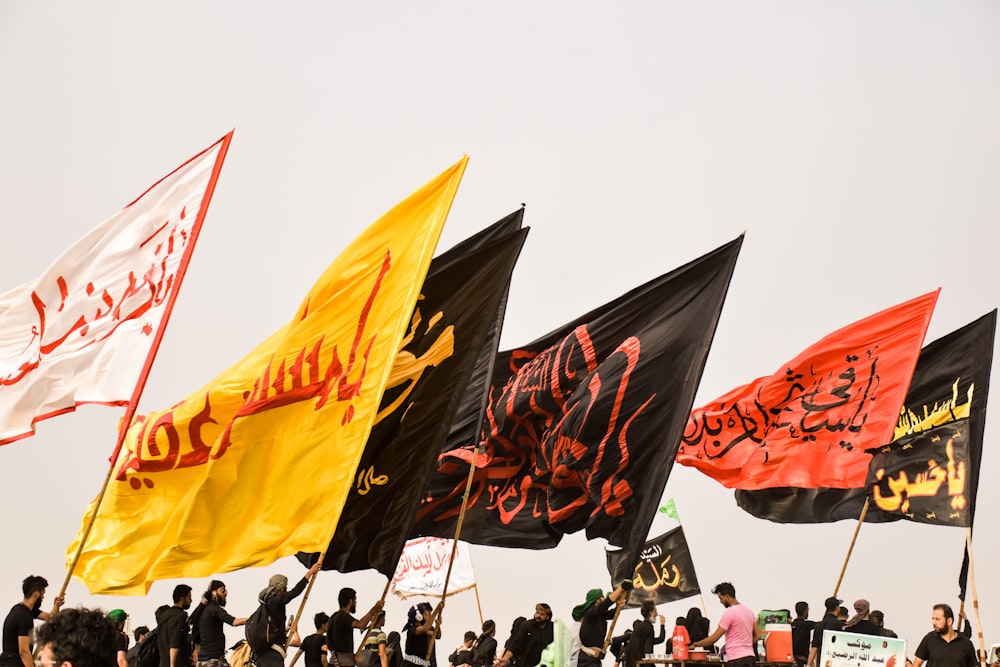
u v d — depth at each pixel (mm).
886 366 19875
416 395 12102
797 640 21812
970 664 17062
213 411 11945
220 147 12109
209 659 18938
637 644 22094
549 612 19891
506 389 15773
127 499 12195
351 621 18688
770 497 20859
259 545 10766
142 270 12008
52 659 5688
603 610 18906
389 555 11797
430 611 21203
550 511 14867
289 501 10867
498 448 15711
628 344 15016
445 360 12266
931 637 17406
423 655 21078
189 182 12102
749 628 18578
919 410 20203
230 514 10891
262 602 18469
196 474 12047
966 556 17859
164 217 12078
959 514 18016
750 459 20531
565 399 15188
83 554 12133
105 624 5848
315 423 11016
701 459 20859
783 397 20625
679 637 19219
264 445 11039
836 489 20469
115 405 11727
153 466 12055
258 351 12242
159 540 11883
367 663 24547
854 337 20266
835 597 19484
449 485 15703
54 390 11945
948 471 18266
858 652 16688
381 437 11977
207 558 10766
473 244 13695
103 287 12062
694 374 14570
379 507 11844
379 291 11203
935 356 20297
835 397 20188
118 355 11812
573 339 15359
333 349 11133
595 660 18766
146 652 19312
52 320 12078
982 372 19703
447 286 12414
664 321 14977
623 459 14578
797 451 20219
